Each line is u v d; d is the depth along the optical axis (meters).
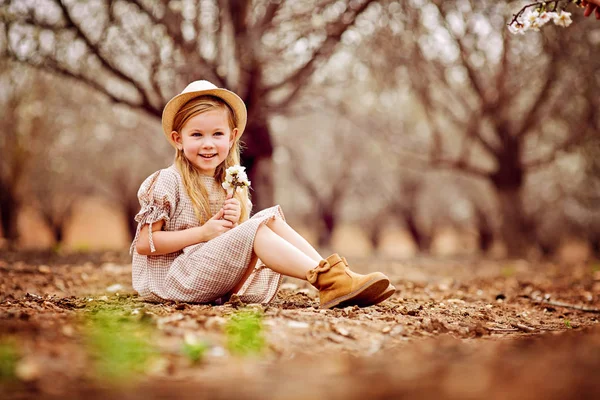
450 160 18.36
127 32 11.33
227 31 11.23
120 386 2.12
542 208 27.36
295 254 3.82
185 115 4.09
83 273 7.16
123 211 32.97
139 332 2.77
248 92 11.41
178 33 10.82
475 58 15.24
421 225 31.97
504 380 2.08
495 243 30.36
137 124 23.62
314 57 11.43
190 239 3.97
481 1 12.09
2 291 5.54
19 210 24.81
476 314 4.13
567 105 16.95
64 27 11.09
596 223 26.25
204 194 4.14
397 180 29.25
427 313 3.96
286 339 2.88
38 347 2.40
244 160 12.35
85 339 2.58
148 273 4.11
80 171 28.78
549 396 1.91
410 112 21.23
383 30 12.65
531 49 15.26
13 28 10.98
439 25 13.69
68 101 19.50
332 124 25.75
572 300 5.79
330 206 28.89
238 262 3.88
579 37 14.18
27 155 21.00
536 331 3.50
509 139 17.66
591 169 19.52
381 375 2.28
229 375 2.33
